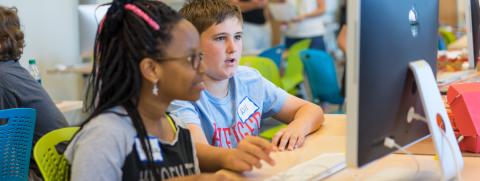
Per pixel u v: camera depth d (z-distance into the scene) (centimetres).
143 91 141
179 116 179
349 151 118
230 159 151
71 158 138
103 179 131
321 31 653
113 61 140
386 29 120
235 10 193
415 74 129
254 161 147
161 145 146
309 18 646
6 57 247
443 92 239
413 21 133
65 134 155
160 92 140
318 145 177
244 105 203
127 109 140
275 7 661
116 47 140
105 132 134
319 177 142
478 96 166
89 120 139
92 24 431
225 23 188
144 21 136
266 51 511
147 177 139
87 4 486
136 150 138
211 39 187
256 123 206
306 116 196
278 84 328
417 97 136
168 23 137
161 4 141
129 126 139
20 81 244
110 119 137
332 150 170
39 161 142
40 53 457
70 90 489
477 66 303
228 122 198
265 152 148
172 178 138
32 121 221
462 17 658
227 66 191
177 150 151
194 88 140
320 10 647
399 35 126
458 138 167
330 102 477
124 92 140
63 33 484
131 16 138
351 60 114
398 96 128
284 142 176
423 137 144
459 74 303
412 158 158
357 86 114
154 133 146
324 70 468
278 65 518
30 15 445
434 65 151
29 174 229
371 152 121
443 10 661
